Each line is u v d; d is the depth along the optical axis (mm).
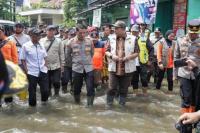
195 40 6812
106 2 24250
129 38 8781
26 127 7289
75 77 9414
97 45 11461
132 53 8789
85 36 9375
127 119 7980
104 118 8062
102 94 11016
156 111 8727
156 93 11117
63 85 11273
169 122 7801
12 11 41625
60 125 7445
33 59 8820
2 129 7117
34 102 8961
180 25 15555
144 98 10305
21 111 8547
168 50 11312
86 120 7859
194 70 4148
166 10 18406
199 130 3383
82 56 9312
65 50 11102
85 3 37719
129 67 8852
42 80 9156
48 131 7047
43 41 10375
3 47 8430
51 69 10398
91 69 9352
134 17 14375
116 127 7340
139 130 7156
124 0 19953
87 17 36344
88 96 9266
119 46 8805
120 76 9000
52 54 10359
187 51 6891
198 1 13617
